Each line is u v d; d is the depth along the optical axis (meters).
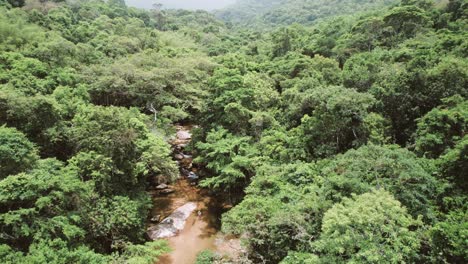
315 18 134.75
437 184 15.21
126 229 19.94
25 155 17.19
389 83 25.75
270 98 34.09
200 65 45.41
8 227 14.68
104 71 35.94
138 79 35.41
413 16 43.81
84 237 17.00
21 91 25.45
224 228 18.06
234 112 28.22
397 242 11.43
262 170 21.47
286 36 59.44
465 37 31.22
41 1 61.66
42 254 13.30
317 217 15.44
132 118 24.83
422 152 18.89
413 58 28.75
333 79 34.50
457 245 11.02
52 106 23.20
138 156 23.34
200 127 32.59
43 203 14.93
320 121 23.42
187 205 26.80
